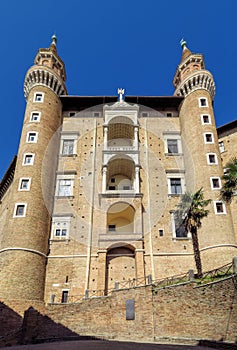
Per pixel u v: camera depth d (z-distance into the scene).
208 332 18.48
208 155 36.94
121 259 33.22
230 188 28.56
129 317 22.72
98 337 22.84
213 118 40.34
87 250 32.97
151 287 22.73
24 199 33.19
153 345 18.39
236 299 17.17
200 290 19.86
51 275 31.53
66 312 24.86
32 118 38.81
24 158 35.84
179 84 45.56
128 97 43.06
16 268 29.39
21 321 27.05
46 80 41.97
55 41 49.06
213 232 32.16
